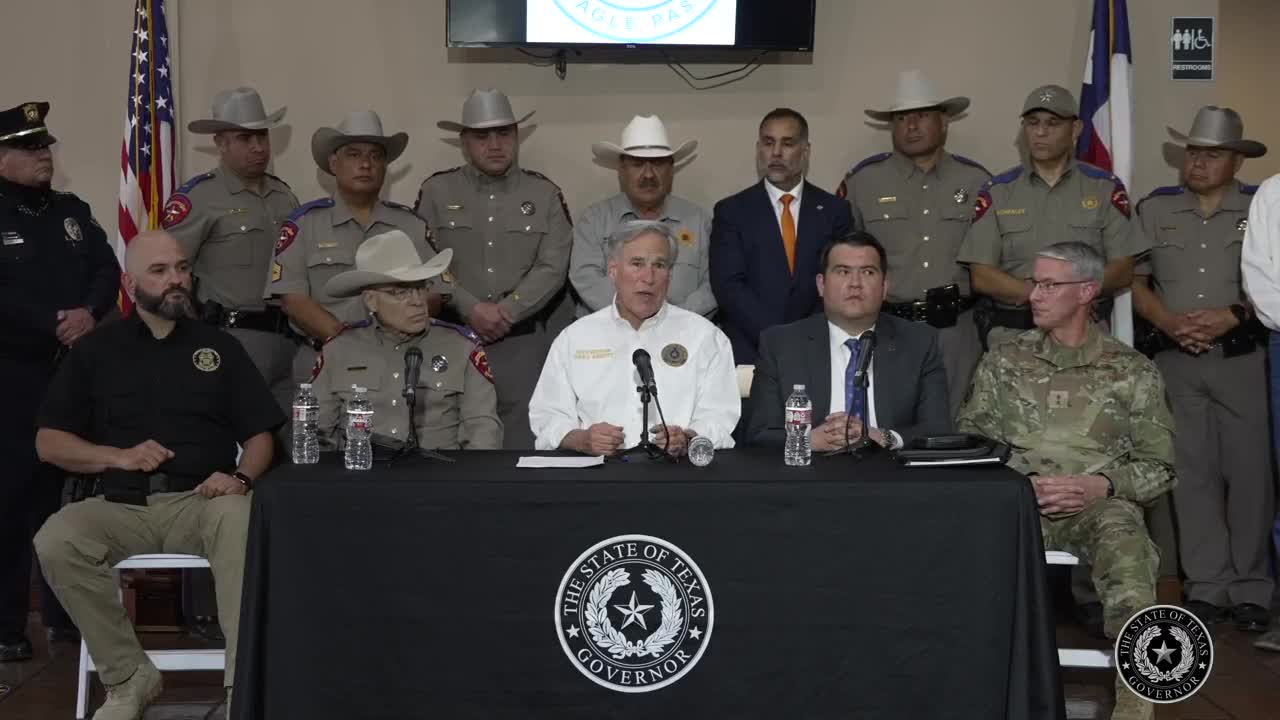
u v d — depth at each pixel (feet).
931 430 12.69
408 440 11.54
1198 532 16.52
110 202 18.48
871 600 10.28
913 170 17.24
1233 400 16.39
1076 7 18.76
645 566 10.22
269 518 10.12
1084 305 13.15
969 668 10.32
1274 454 16.47
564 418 12.55
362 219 16.33
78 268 15.66
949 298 16.85
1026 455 13.23
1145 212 17.24
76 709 12.80
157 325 12.74
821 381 12.95
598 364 12.64
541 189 17.40
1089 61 18.11
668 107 18.83
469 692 10.25
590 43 18.16
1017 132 18.93
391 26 18.61
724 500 10.19
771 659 10.29
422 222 16.60
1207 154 16.70
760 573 10.25
